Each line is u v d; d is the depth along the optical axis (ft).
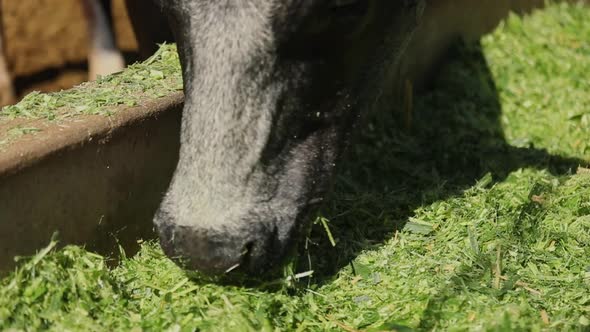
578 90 24.52
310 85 14.20
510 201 17.52
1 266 13.67
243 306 14.02
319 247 15.99
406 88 22.52
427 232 16.44
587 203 17.38
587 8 29.76
